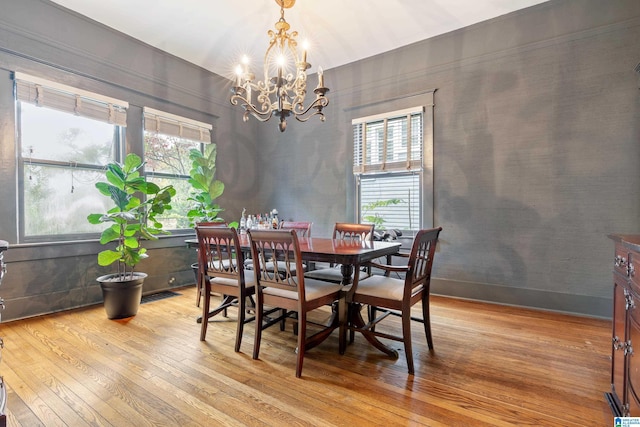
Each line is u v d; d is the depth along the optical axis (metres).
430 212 3.55
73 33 3.04
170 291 3.77
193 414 1.50
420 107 3.59
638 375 1.23
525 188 3.06
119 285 2.76
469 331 2.49
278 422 1.44
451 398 1.62
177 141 4.04
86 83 3.14
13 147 2.73
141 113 3.61
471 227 3.34
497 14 3.12
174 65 3.92
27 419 1.46
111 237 2.85
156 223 3.15
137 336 2.41
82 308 3.09
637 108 2.60
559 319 2.75
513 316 2.83
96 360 2.02
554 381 1.77
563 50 2.88
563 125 2.89
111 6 2.97
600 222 2.76
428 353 2.12
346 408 1.54
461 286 3.39
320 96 2.33
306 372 1.88
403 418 1.47
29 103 2.79
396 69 3.76
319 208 4.40
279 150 4.77
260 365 1.96
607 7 2.70
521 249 3.10
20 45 2.73
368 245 2.38
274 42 2.68
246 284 2.21
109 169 2.83
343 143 4.18
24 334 2.43
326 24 3.27
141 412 1.51
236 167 4.70
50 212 2.98
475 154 3.30
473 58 3.30
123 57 3.43
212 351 2.16
